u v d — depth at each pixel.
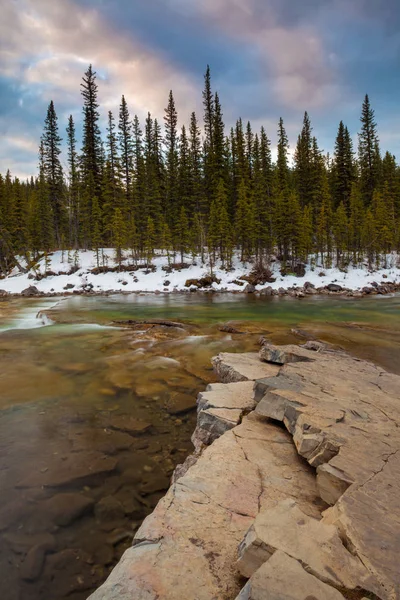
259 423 5.64
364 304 26.92
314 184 52.94
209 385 7.71
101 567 3.82
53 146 49.78
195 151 56.38
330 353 9.71
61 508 4.64
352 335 15.31
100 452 6.03
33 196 53.09
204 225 49.19
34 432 6.65
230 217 51.50
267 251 45.66
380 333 15.76
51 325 17.86
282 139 57.25
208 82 57.97
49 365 10.70
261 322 18.75
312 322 18.92
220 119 56.06
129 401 8.12
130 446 6.26
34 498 4.82
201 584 2.67
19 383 9.15
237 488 3.95
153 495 4.98
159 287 39.41
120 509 4.68
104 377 9.63
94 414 7.45
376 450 4.06
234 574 2.77
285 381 6.54
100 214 46.47
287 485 4.01
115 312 22.98
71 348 12.84
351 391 6.14
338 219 43.44
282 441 5.06
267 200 47.19
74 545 4.10
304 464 4.48
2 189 47.44
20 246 45.28
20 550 3.99
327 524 2.87
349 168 52.09
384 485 3.40
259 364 9.37
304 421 4.81
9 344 13.48
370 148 55.38
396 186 53.53
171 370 10.23
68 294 36.12
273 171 54.50
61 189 52.06
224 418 5.89
